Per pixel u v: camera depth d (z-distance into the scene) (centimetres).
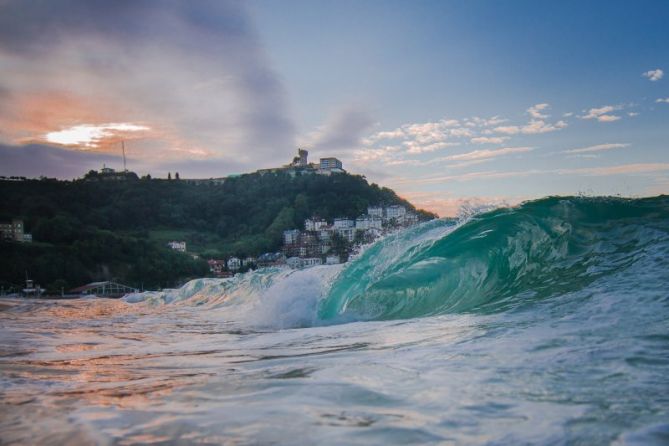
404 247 893
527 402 213
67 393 294
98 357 507
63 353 553
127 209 17275
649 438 163
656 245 569
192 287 2836
